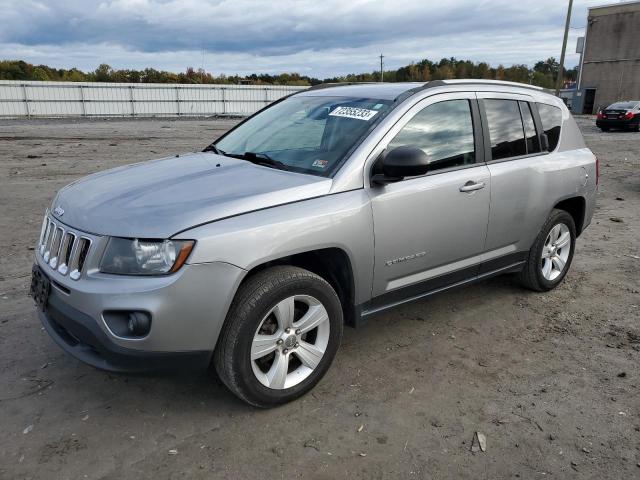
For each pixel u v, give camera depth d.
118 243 2.71
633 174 12.56
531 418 3.11
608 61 48.69
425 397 3.30
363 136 3.43
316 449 2.81
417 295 3.81
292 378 3.20
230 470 2.65
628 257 6.16
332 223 3.10
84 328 2.73
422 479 2.62
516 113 4.40
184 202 2.90
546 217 4.62
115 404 3.16
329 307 3.22
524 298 4.87
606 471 2.69
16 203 8.26
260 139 3.97
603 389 3.42
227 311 2.81
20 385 3.32
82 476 2.58
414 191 3.51
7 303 4.49
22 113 38.75
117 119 38.03
